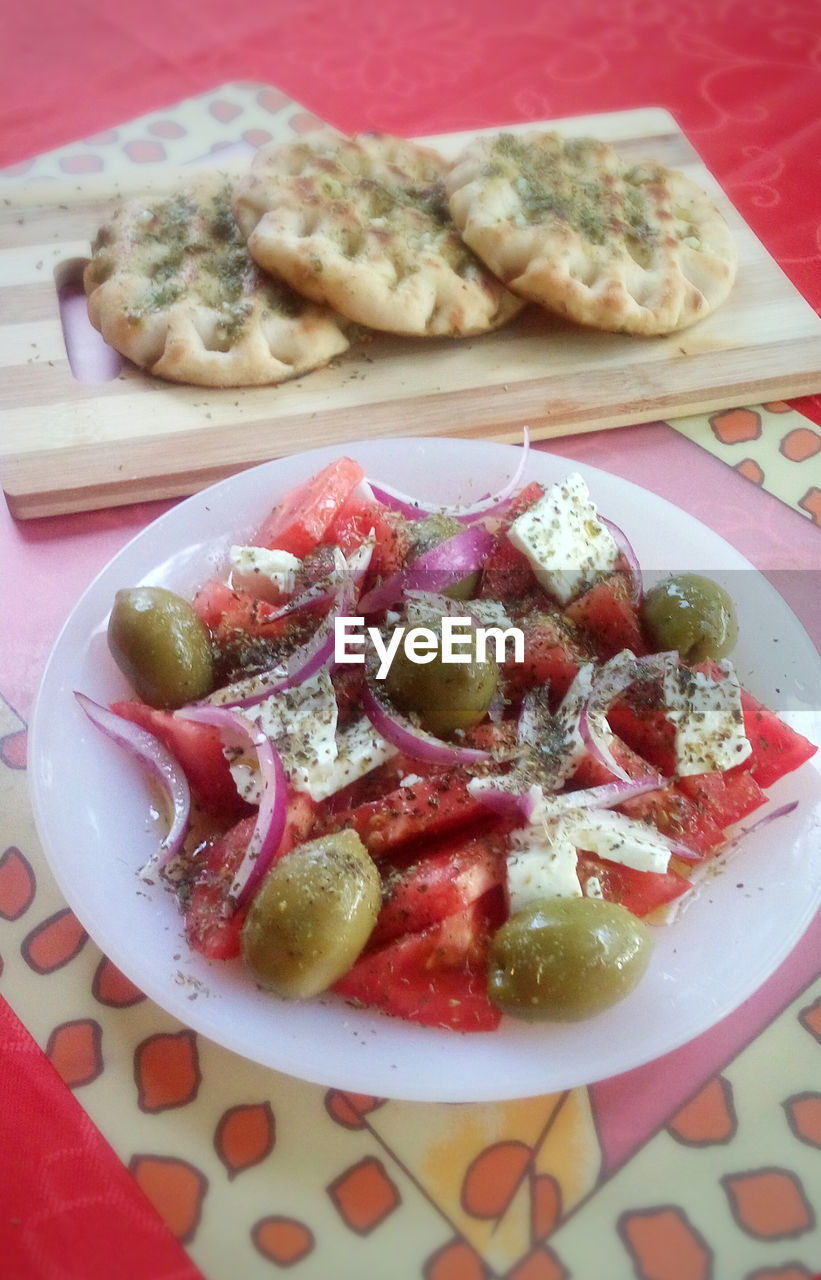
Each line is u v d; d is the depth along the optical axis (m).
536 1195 0.21
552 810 0.25
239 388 0.38
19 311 0.40
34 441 0.36
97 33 0.54
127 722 0.27
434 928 0.23
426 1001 0.22
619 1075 0.23
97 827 0.25
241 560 0.29
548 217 0.40
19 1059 0.23
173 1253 0.20
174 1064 0.23
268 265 0.38
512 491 0.32
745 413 0.40
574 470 0.33
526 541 0.29
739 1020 0.24
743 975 0.23
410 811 0.25
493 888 0.25
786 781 0.26
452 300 0.39
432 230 0.42
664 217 0.43
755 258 0.44
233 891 0.24
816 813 0.26
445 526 0.30
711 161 0.49
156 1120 0.22
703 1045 0.24
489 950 0.23
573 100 0.52
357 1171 0.22
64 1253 0.20
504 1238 0.21
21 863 0.26
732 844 0.26
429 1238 0.21
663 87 0.53
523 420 0.38
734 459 0.38
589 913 0.23
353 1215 0.21
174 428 0.37
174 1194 0.21
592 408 0.38
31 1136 0.22
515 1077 0.21
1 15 0.54
